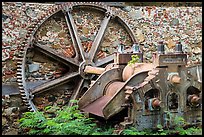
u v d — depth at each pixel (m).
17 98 6.64
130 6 7.86
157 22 8.09
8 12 6.60
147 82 5.46
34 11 6.87
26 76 6.78
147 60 7.98
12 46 6.63
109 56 7.50
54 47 7.08
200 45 8.52
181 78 5.64
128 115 5.48
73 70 7.22
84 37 7.41
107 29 7.63
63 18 7.18
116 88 5.86
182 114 5.67
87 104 6.12
